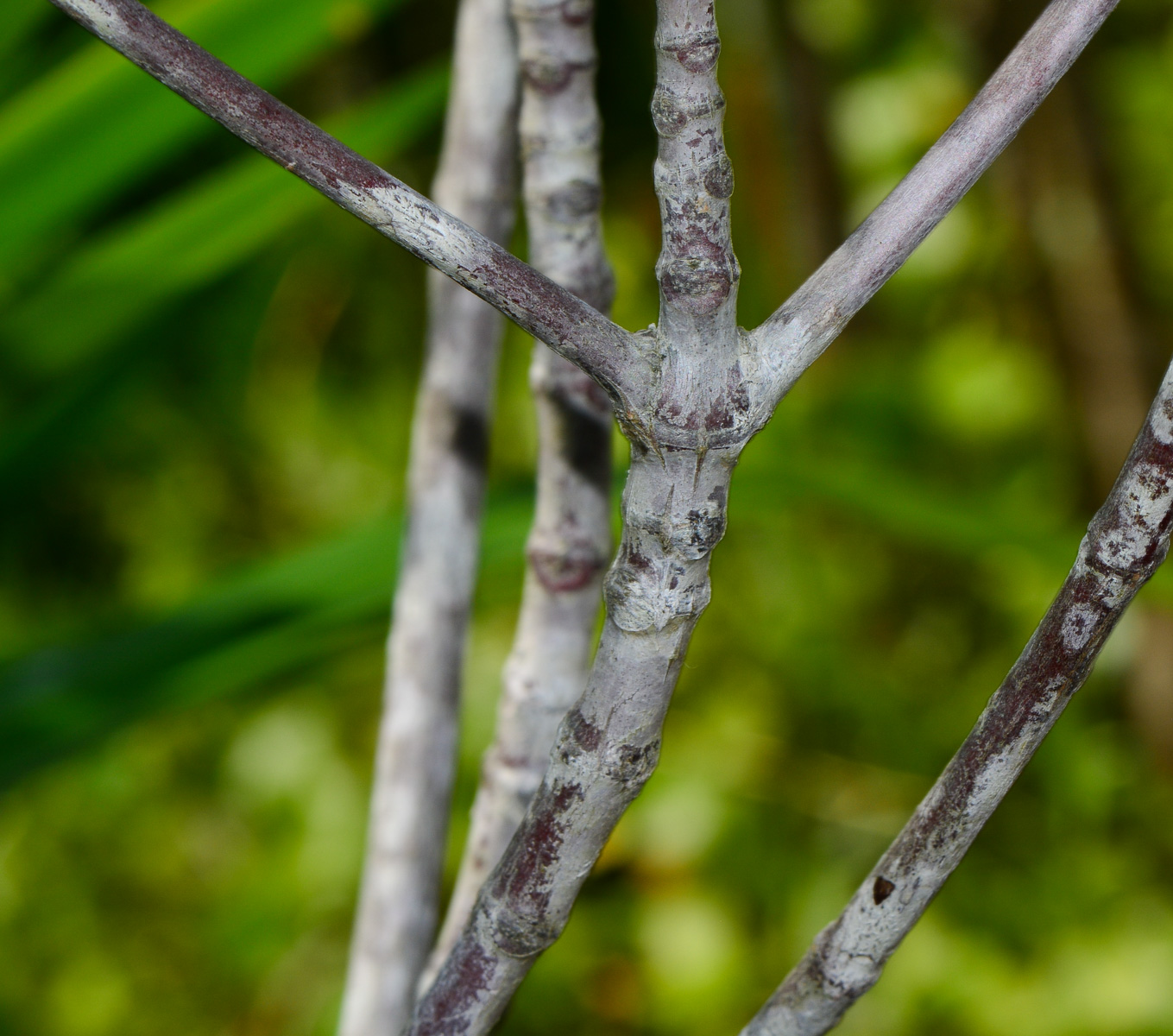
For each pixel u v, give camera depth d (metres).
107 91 1.27
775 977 2.88
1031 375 3.12
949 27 2.92
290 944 3.05
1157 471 0.74
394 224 0.73
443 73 1.34
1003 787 0.76
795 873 2.96
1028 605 3.19
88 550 3.53
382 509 3.43
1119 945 2.83
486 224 0.92
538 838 0.76
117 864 3.28
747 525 3.10
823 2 3.14
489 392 1.01
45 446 1.74
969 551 1.64
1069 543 1.62
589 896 2.99
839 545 3.28
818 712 3.13
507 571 1.91
